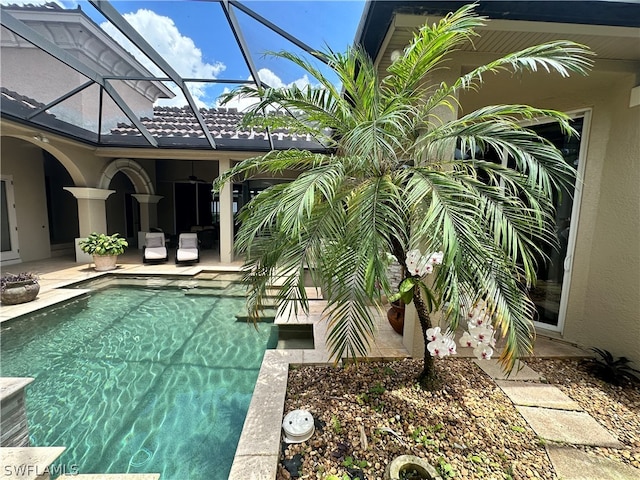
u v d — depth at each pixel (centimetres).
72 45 582
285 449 224
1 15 370
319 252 226
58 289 664
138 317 559
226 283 784
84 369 383
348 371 330
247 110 290
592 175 369
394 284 461
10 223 888
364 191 223
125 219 1360
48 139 745
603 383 312
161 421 292
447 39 235
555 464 213
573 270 393
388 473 197
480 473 204
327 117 273
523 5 269
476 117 237
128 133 842
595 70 327
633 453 223
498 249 208
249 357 417
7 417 204
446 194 197
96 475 223
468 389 297
